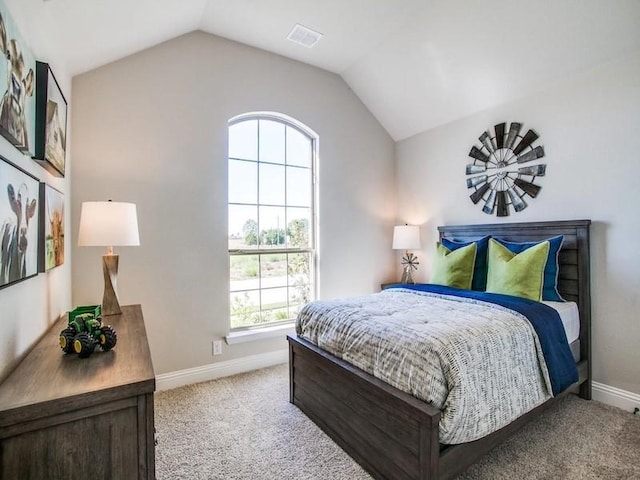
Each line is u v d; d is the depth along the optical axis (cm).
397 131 402
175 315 281
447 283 295
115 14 203
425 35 290
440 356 152
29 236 140
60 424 99
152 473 110
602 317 246
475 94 314
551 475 170
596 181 249
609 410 233
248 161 325
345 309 223
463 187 342
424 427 143
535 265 245
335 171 369
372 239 396
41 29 161
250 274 326
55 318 189
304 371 232
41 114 155
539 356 192
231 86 306
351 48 321
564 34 240
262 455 189
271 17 276
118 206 193
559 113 269
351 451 187
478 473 172
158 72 274
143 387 108
